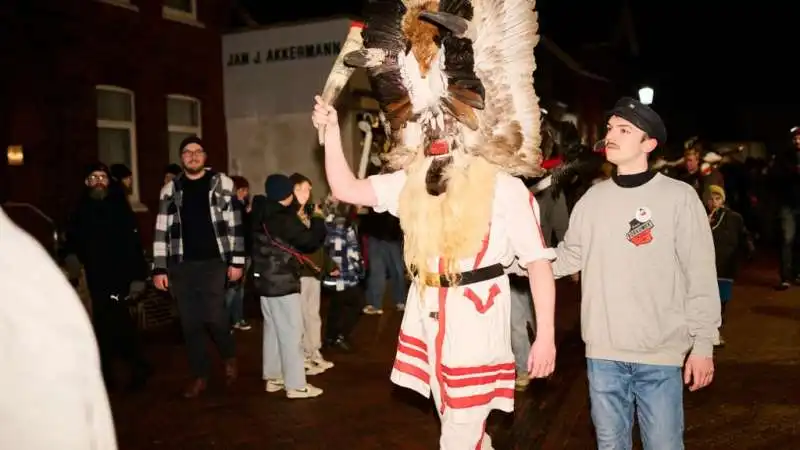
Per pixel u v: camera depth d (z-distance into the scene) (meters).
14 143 10.25
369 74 3.06
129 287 6.57
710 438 4.93
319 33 13.39
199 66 13.62
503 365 2.96
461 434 2.88
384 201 3.11
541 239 2.94
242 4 15.38
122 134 12.14
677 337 3.06
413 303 3.08
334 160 3.05
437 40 2.89
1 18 10.06
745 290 11.00
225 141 14.25
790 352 7.18
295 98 13.68
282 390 6.38
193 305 6.25
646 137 3.12
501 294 2.94
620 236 3.11
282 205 6.01
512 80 2.91
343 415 5.66
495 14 2.88
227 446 5.06
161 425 5.53
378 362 7.32
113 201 6.57
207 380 6.42
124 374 7.05
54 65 10.81
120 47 11.92
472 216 2.81
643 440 3.20
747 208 17.47
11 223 1.14
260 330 9.18
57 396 1.06
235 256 6.26
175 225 6.19
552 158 5.88
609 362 3.16
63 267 8.19
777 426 5.11
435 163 2.88
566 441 4.91
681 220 3.05
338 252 7.67
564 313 9.57
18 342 1.04
